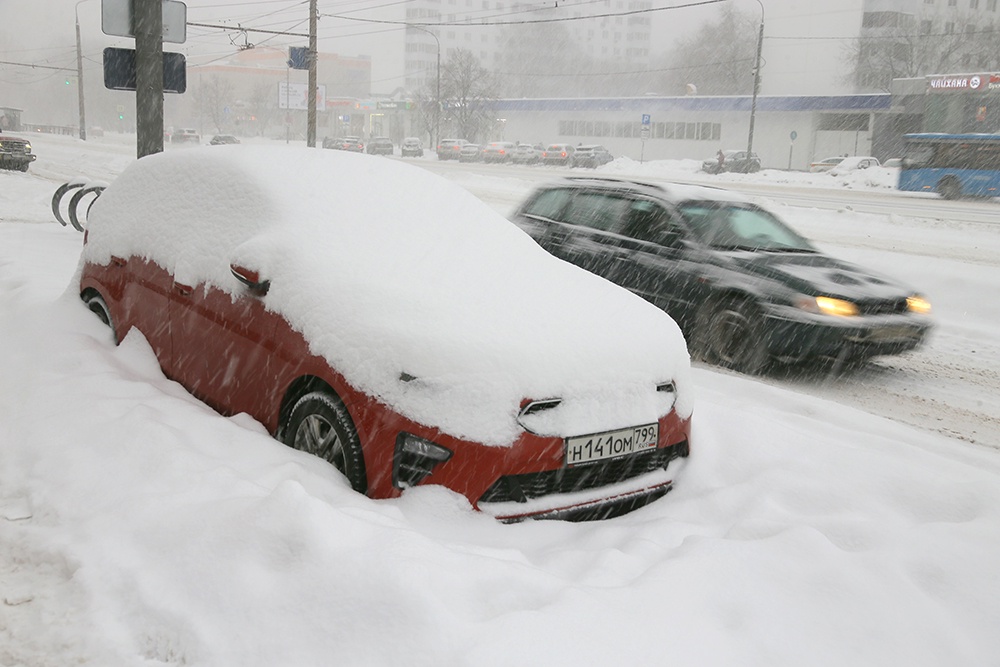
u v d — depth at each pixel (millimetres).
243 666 2389
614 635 2520
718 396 5828
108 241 5277
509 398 3355
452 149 57594
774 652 2596
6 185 18656
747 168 45594
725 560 3066
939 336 8906
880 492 3898
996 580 3027
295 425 3803
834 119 57562
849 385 6789
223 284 4230
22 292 6484
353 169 4758
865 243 16078
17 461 3680
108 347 5059
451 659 2314
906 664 2609
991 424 5836
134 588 2727
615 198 8148
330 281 3781
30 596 2758
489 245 4434
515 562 2912
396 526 3043
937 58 70625
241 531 2865
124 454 3582
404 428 3340
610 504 3652
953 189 29188
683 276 7160
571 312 3879
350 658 2367
